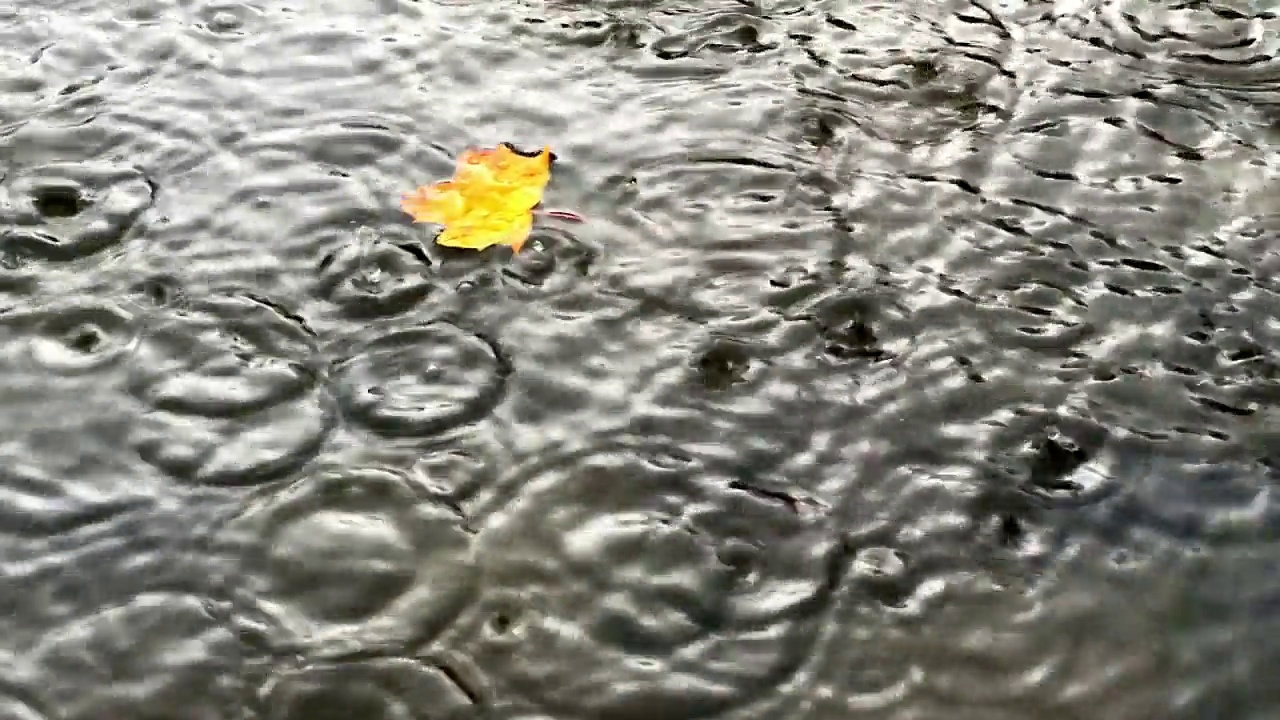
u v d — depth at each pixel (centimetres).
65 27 159
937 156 139
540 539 100
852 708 89
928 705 89
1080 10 164
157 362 114
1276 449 106
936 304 121
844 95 149
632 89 149
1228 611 94
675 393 112
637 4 164
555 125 143
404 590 96
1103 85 150
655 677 91
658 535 100
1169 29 159
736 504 103
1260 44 156
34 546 99
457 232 128
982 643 93
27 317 118
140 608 95
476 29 159
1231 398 111
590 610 95
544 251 126
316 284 123
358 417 109
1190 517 101
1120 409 110
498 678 91
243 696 89
